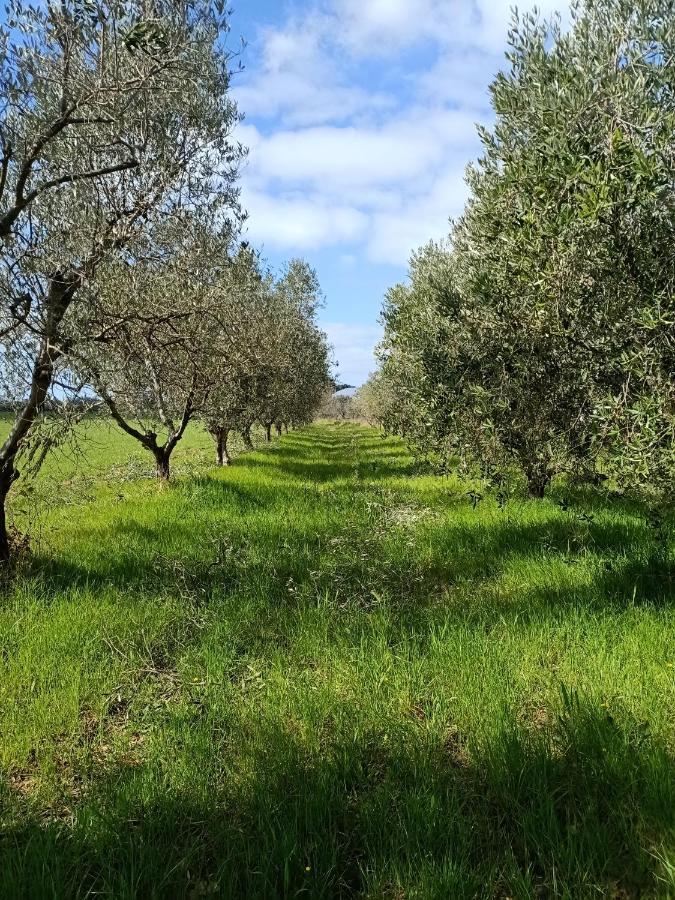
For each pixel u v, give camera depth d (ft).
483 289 18.86
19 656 17.25
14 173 21.42
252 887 9.42
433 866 9.45
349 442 124.57
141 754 13.30
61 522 35.81
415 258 45.47
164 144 23.26
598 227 15.14
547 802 10.48
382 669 16.34
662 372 15.28
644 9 15.99
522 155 16.89
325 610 20.97
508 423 19.74
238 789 11.78
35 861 9.71
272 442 116.67
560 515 30.35
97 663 17.28
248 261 33.01
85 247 21.80
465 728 13.62
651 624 17.37
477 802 11.33
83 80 19.61
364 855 10.30
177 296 27.61
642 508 28.99
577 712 13.15
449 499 39.99
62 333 21.26
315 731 13.58
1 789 12.00
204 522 34.96
